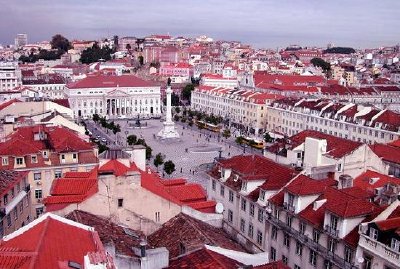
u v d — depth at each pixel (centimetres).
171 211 5544
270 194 8294
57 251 3756
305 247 7281
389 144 13575
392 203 6544
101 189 5253
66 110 16962
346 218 6519
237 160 9794
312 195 7506
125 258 4034
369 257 6059
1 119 14050
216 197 9988
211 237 4919
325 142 9644
